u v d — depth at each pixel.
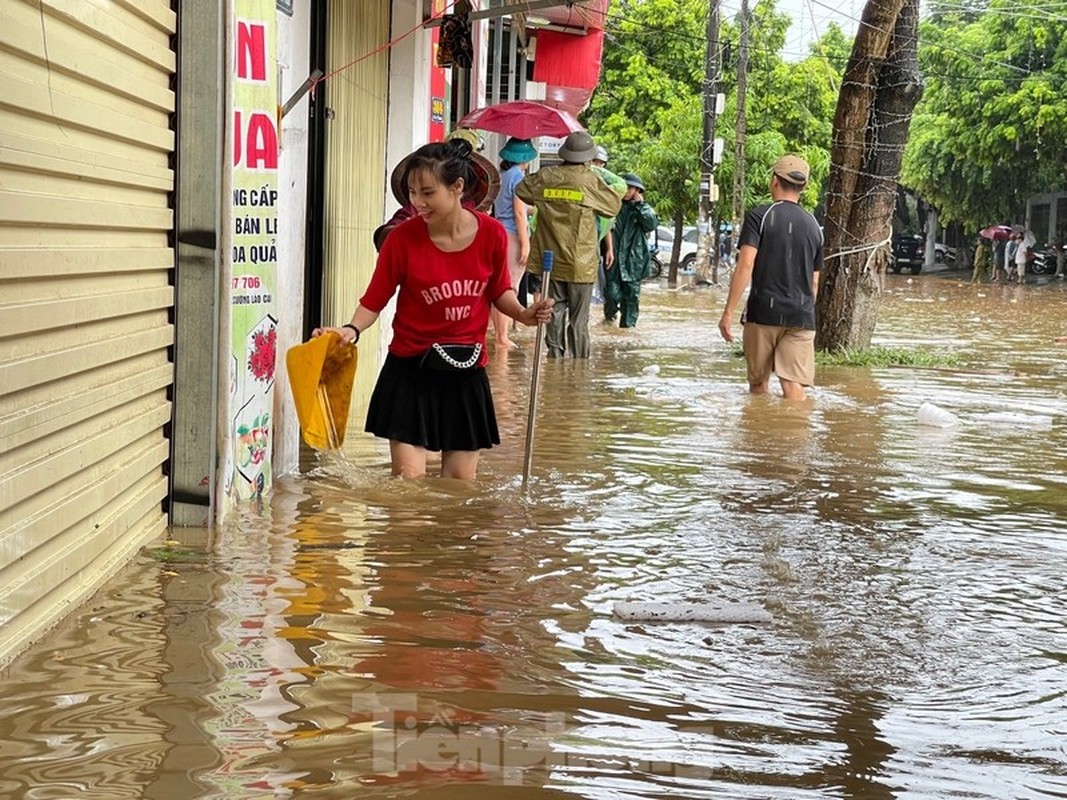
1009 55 44.66
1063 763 3.50
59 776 3.07
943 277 51.56
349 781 3.12
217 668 3.85
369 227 9.77
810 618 4.74
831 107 40.50
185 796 2.99
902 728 3.71
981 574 5.46
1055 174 45.78
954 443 8.91
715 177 37.28
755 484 7.20
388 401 6.68
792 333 10.84
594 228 13.59
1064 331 20.11
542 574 5.16
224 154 5.33
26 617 3.92
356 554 5.30
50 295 4.06
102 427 4.58
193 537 5.40
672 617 4.64
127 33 4.65
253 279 5.85
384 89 10.21
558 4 9.25
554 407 10.06
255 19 5.74
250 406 5.93
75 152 4.20
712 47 34.75
